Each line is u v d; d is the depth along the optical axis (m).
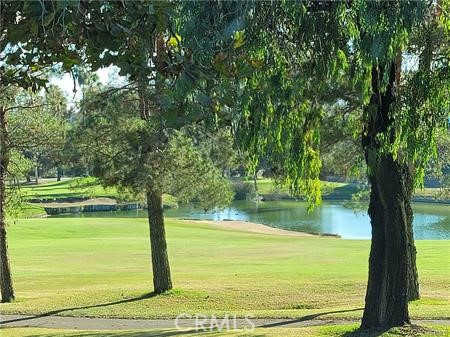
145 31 2.56
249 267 21.72
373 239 9.30
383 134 7.85
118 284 18.25
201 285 17.02
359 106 10.59
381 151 7.92
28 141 15.24
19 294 17.20
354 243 31.30
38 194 57.28
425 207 50.91
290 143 6.98
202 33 3.41
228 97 2.50
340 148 14.22
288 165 7.48
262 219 49.78
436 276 18.12
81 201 57.50
